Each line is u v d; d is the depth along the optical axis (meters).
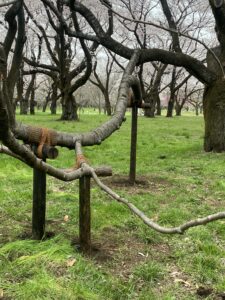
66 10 19.69
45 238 4.80
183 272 4.12
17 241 4.57
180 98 51.25
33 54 29.25
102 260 4.30
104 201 6.42
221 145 11.63
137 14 22.83
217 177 8.48
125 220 5.46
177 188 7.51
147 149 12.94
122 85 6.23
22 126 4.12
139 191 7.20
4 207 5.96
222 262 4.34
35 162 3.37
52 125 21.64
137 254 4.54
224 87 11.41
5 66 2.69
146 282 3.89
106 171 4.36
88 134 4.73
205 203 6.55
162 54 10.48
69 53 24.44
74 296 3.48
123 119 5.56
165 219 5.59
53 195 6.62
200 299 3.63
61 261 4.05
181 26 24.86
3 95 2.62
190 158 10.91
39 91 56.00
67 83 23.94
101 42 10.20
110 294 3.61
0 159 9.45
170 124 27.25
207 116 11.85
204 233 4.99
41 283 3.60
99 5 19.28
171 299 3.55
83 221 4.38
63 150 11.92
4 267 4.00
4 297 3.49
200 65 11.27
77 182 7.71
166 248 4.73
